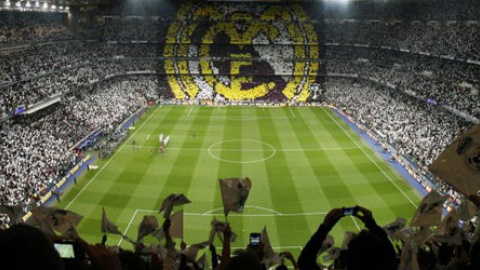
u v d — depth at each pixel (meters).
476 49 64.56
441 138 55.59
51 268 2.95
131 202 41.28
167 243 10.20
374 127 67.31
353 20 100.88
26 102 57.34
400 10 89.88
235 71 99.12
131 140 62.69
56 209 10.48
